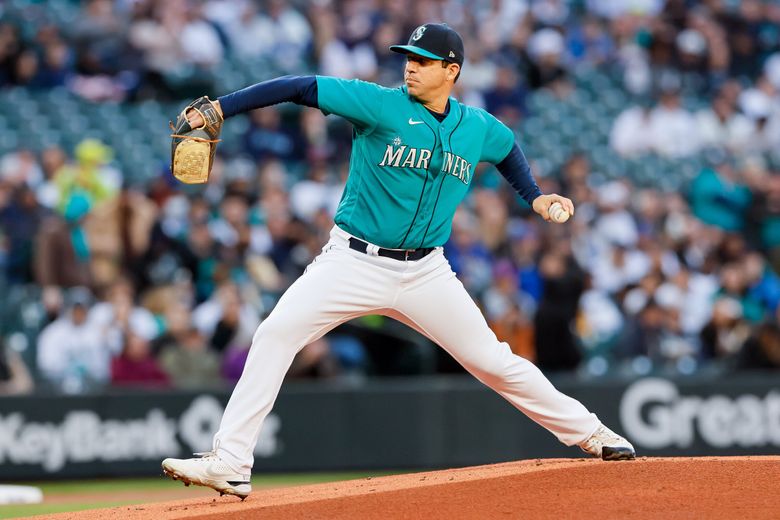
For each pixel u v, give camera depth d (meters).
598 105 62.47
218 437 18.69
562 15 66.62
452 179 18.83
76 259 41.72
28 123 52.75
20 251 43.81
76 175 45.62
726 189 54.81
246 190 45.91
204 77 56.34
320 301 18.64
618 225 51.19
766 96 63.94
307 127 52.84
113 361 38.03
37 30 56.94
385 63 59.72
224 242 43.75
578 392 39.12
